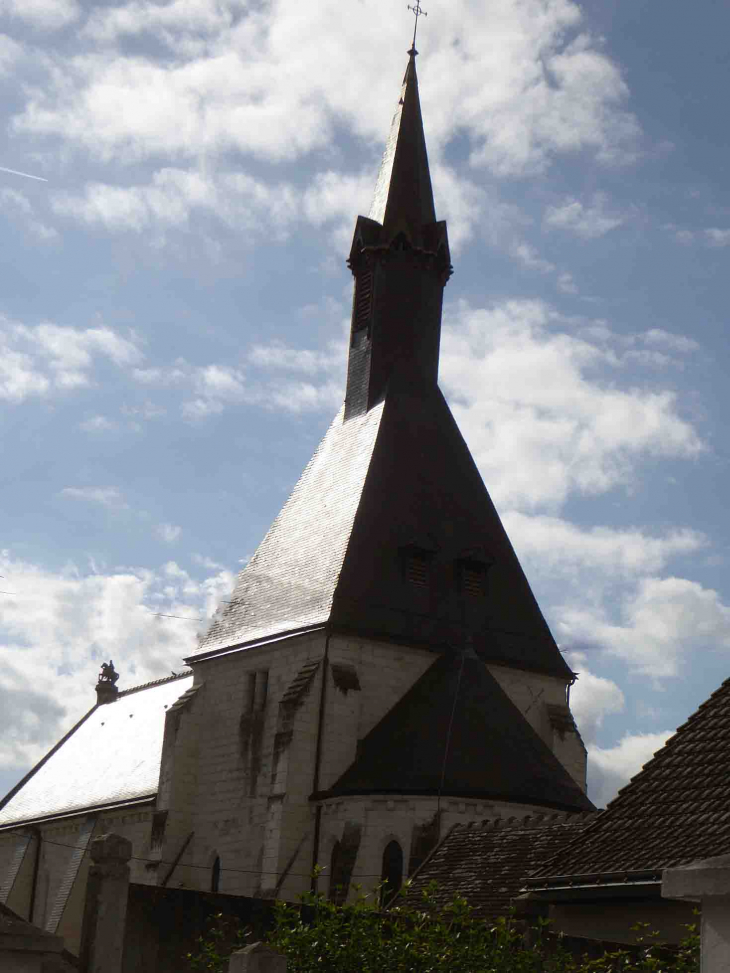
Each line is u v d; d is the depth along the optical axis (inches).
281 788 2279.8
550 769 2191.2
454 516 2568.9
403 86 2883.9
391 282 2694.4
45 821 3105.3
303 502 2669.8
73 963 1166.3
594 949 1047.0
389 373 2652.6
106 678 3676.2
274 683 2452.0
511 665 2500.0
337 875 2148.1
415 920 1047.6
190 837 2519.7
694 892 591.8
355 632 2377.0
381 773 2185.0
